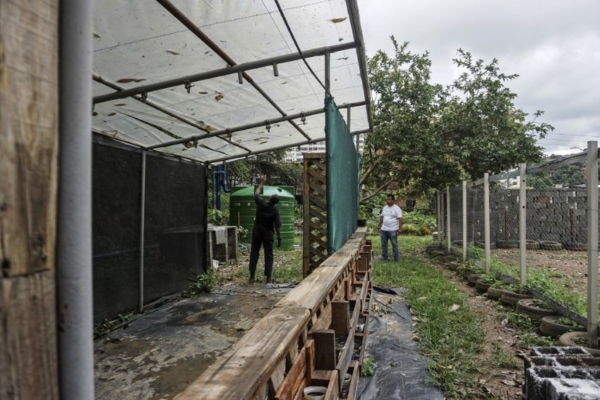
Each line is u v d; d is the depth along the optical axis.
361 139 12.87
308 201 6.04
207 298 7.02
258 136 7.07
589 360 3.34
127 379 3.88
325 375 1.98
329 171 4.19
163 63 3.87
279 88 5.11
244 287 7.86
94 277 5.16
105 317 5.36
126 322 5.54
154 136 5.93
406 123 11.65
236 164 20.56
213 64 4.12
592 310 4.22
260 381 1.15
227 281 8.44
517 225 12.38
